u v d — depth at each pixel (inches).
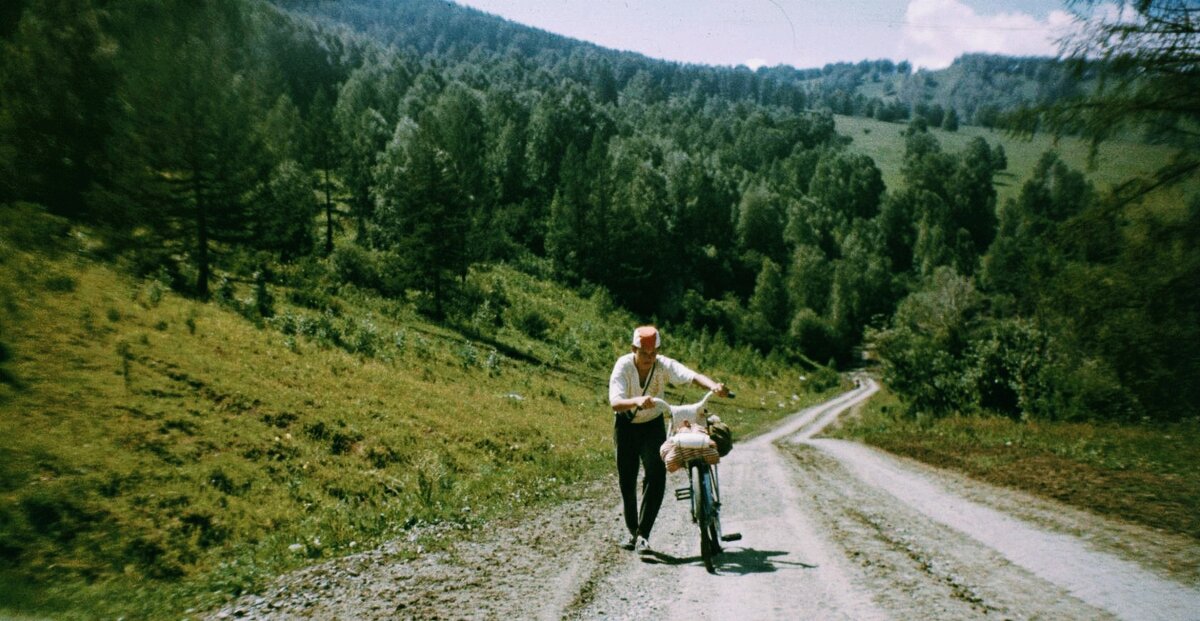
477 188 4808.1
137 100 1384.1
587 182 4377.5
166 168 1411.2
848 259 5698.8
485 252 3481.8
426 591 208.5
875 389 3782.0
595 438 1005.8
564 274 4190.5
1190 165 443.2
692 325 4069.9
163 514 408.8
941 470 494.9
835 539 251.6
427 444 705.6
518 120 6156.5
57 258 991.6
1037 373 1154.0
